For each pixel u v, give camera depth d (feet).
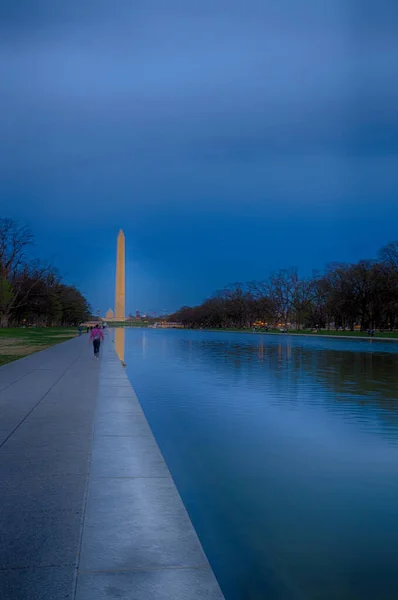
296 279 397.39
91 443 29.86
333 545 21.98
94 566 15.12
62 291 442.50
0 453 27.55
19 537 16.96
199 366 98.63
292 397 59.62
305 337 265.95
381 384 71.10
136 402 44.93
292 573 19.75
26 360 94.32
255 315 482.28
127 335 311.68
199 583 14.33
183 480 30.30
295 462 33.78
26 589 13.74
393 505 26.37
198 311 587.68
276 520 24.54
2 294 294.66
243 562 20.52
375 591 18.49
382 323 327.47
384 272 281.74
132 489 21.97
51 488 21.95
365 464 33.35
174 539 17.08
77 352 118.93
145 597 13.57
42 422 35.94
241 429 43.21
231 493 28.09
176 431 42.47
